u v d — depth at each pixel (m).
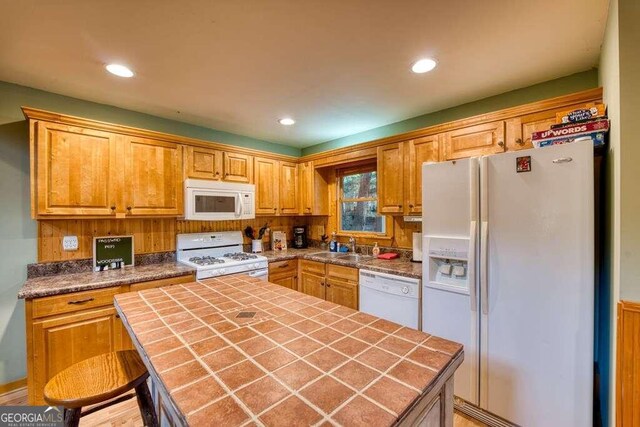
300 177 3.81
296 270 3.40
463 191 1.80
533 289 1.53
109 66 1.84
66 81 2.04
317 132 3.38
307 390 0.72
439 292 1.91
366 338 1.04
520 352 1.58
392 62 1.82
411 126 2.88
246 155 3.25
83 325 1.98
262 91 2.23
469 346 1.76
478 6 1.33
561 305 1.46
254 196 3.24
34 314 1.82
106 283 2.07
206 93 2.26
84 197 2.18
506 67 1.88
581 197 1.40
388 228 3.16
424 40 1.59
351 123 3.03
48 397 1.04
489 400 1.69
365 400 0.68
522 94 2.18
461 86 2.15
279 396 0.70
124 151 2.38
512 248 1.60
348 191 3.69
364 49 1.67
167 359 0.88
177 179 2.70
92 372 1.20
